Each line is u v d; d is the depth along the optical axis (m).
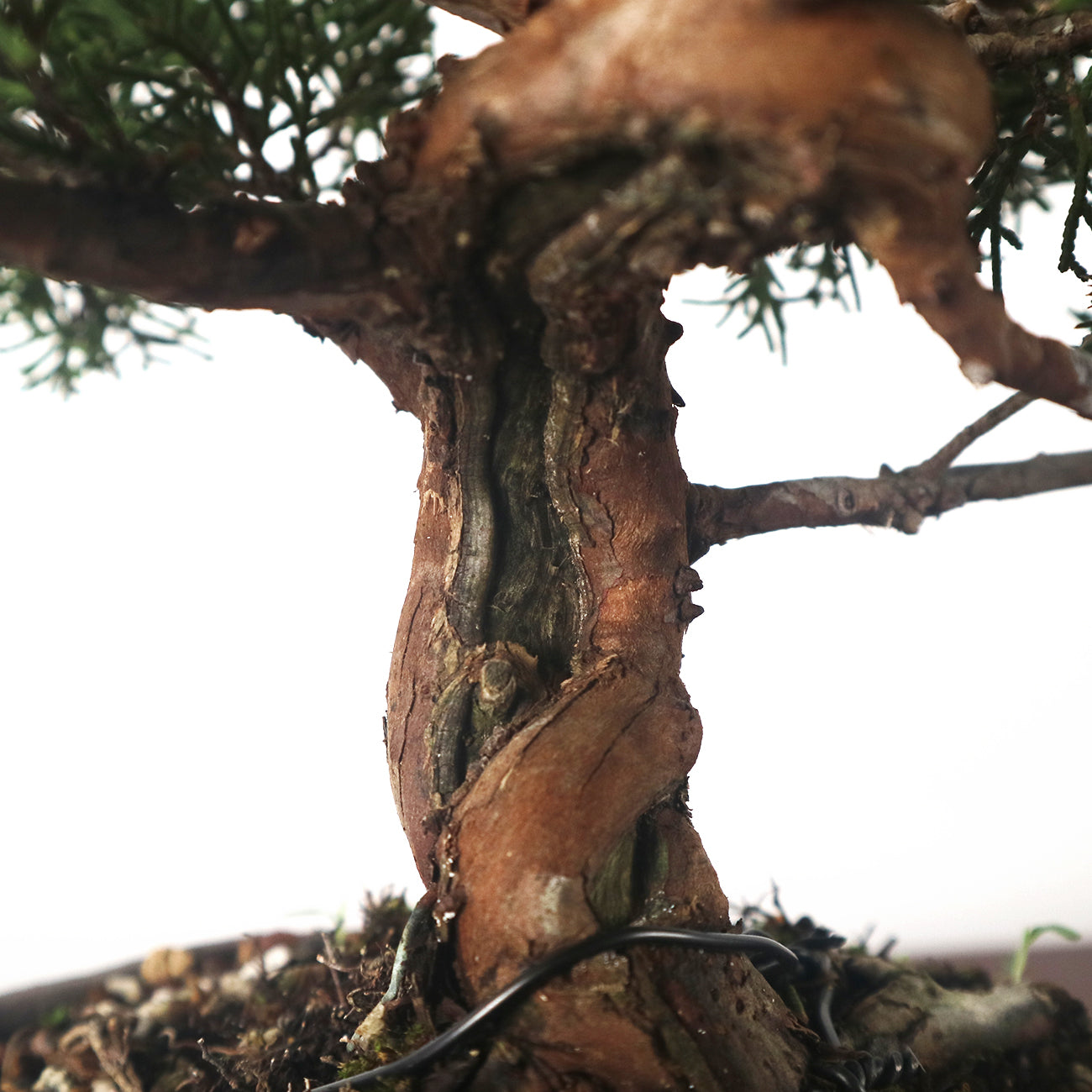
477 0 0.21
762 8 0.17
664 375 0.23
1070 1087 0.27
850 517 0.28
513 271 0.20
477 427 0.22
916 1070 0.25
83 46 0.25
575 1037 0.21
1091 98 0.25
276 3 0.24
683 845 0.22
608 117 0.17
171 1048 0.30
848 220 0.18
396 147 0.19
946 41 0.17
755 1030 0.22
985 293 0.18
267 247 0.19
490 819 0.21
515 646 0.23
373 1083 0.21
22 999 0.34
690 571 0.23
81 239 0.18
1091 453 0.29
